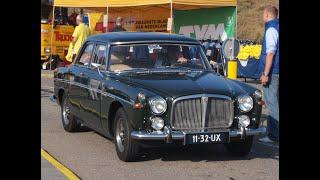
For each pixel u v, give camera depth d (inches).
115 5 753.0
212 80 292.0
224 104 275.6
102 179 251.4
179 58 322.7
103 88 301.7
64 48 890.1
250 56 693.3
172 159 294.2
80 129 369.4
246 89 289.4
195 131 270.2
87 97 327.0
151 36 329.4
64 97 373.7
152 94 268.8
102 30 860.6
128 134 274.8
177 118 267.9
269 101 340.2
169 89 272.8
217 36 738.8
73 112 355.9
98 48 332.8
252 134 279.9
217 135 271.4
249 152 309.1
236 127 280.1
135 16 843.4
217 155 306.3
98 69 320.5
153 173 263.9
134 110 268.4
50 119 425.7
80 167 273.6
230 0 707.4
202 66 325.4
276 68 334.0
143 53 318.0
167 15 791.7
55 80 390.3
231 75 534.0
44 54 884.6
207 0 691.4
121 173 262.8
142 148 288.0
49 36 884.6
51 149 314.7
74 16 913.5
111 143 334.0
